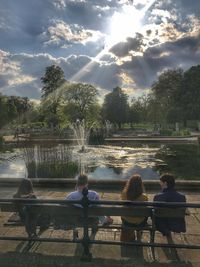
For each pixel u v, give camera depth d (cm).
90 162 1958
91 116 6631
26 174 1551
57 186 1111
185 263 500
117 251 556
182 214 513
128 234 570
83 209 512
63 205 527
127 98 8450
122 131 6469
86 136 3612
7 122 7912
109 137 4106
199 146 3045
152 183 1044
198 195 987
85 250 515
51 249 567
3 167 1920
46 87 8956
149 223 637
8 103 9262
